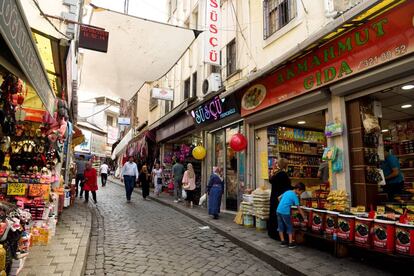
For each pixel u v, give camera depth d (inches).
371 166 245.9
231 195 431.5
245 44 411.2
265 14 374.3
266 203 297.3
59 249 204.7
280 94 322.7
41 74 146.3
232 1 444.5
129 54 334.0
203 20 444.1
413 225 161.6
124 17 278.2
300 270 179.3
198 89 554.9
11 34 98.7
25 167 253.9
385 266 187.0
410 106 280.4
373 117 250.4
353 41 235.1
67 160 425.4
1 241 135.5
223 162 455.8
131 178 517.7
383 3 199.2
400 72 207.2
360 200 241.0
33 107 256.8
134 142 935.7
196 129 528.4
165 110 754.2
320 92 270.7
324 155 268.7
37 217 218.7
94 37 272.4
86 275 176.9
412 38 197.8
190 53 626.2
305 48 257.1
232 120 425.4
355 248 206.7
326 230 212.7
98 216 368.8
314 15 296.4
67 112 306.5
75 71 369.7
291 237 234.1
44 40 209.6
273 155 363.6
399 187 262.4
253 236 269.1
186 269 193.3
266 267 202.5
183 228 320.2
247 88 374.6
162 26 292.7
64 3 251.0
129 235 279.3
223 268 197.8
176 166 532.7
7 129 178.1
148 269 189.9
